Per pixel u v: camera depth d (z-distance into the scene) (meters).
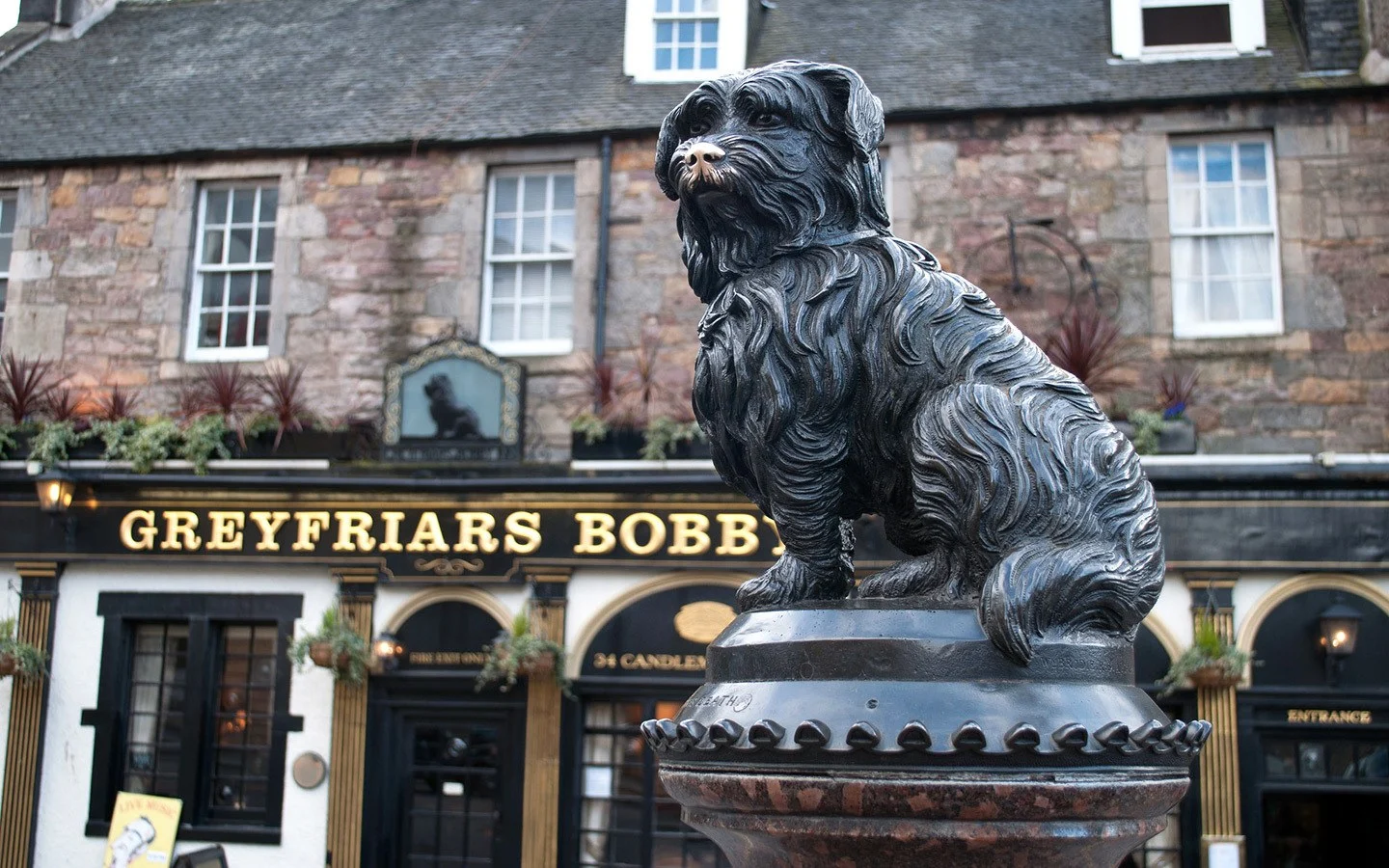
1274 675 8.93
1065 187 9.85
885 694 1.50
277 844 9.82
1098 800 1.44
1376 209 9.48
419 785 9.92
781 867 1.56
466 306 10.53
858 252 1.83
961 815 1.43
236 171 10.96
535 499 9.83
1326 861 9.88
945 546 1.68
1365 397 9.29
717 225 1.91
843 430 1.81
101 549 10.27
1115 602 1.59
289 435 10.27
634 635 9.72
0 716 10.27
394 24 12.71
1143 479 1.70
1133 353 9.59
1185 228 9.91
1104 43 10.58
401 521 9.98
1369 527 8.91
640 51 11.08
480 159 10.67
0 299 11.35
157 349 10.83
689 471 9.71
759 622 1.66
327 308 10.66
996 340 1.76
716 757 1.56
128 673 10.40
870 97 1.88
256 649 10.37
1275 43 10.22
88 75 12.45
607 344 10.27
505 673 9.42
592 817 9.67
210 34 13.08
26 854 10.03
